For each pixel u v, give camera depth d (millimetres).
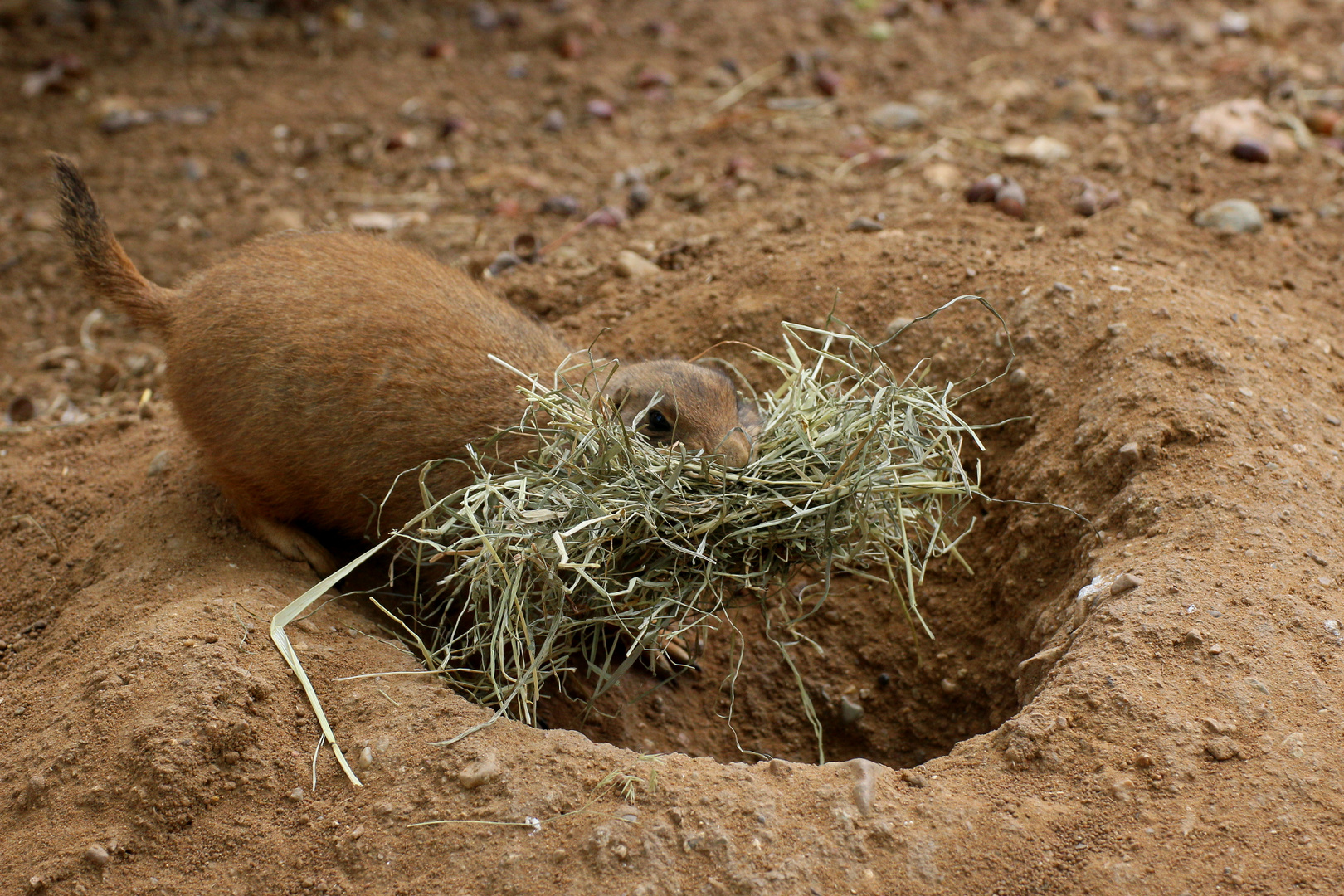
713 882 4379
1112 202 9555
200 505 7199
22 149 12625
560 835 4578
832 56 13859
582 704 6652
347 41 14820
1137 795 4574
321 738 5246
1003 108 11891
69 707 5422
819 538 6109
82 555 6965
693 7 15461
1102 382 7043
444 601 6887
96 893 4656
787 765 4922
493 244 10328
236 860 4754
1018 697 5840
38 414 9023
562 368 6328
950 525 7344
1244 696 4918
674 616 6012
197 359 6824
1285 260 8852
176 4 15531
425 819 4730
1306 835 4336
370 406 6617
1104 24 14008
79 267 7195
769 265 8695
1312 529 5867
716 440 6367
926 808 4625
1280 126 10938
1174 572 5613
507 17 15023
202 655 5484
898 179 10562
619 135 12414
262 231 11070
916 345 7824
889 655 7125
